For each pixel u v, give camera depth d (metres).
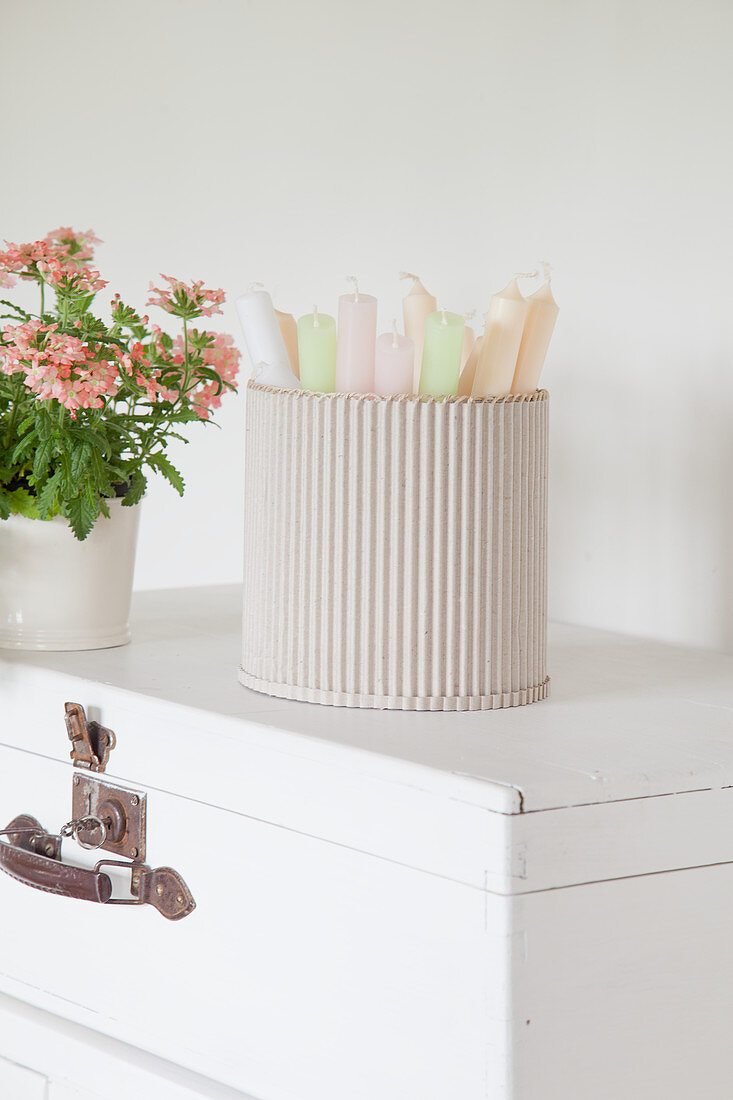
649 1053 0.74
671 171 1.12
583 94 1.18
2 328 1.03
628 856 0.72
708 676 1.00
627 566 1.19
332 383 0.90
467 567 0.86
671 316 1.13
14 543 1.03
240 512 1.55
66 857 0.96
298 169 1.44
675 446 1.14
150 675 0.96
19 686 1.00
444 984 0.71
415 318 0.98
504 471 0.86
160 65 1.58
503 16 1.24
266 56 1.46
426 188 1.32
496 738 0.79
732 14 1.06
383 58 1.35
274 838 0.80
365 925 0.75
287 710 0.85
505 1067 0.68
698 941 0.75
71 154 1.71
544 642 0.92
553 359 1.23
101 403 0.95
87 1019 0.94
